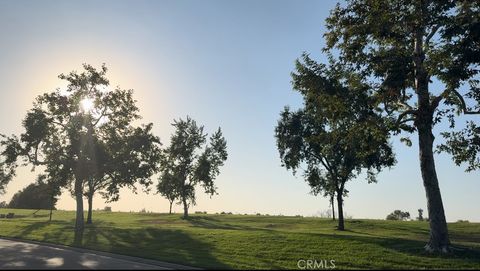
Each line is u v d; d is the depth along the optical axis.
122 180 43.78
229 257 21.48
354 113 24.80
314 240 25.81
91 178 46.72
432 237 22.44
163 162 50.19
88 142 42.38
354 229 46.59
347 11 24.80
